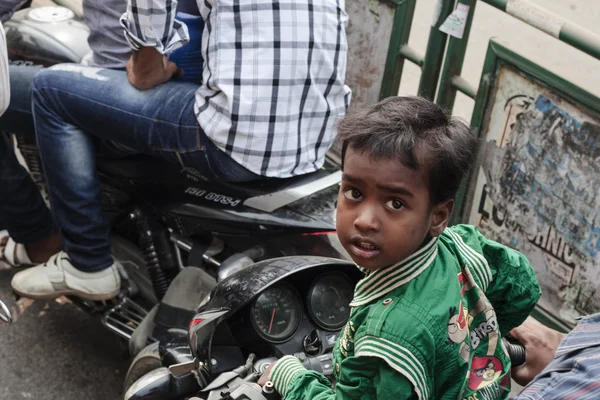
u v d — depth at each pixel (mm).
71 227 2689
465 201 3207
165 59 2477
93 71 2543
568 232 2826
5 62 2232
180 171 2666
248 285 1988
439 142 1285
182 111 2414
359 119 1330
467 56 4918
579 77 4703
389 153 1270
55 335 3174
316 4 2412
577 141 2697
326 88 2510
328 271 2113
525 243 3014
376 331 1316
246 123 2350
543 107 2785
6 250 3242
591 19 5215
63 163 2600
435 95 3303
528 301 1655
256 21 2324
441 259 1438
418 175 1278
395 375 1285
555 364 1245
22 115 2824
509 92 2902
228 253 2613
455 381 1391
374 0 3387
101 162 2824
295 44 2369
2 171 2928
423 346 1300
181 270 2664
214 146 2400
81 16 3191
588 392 1133
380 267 1345
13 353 3082
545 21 2686
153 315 2662
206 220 2551
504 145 2984
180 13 2504
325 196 2529
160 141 2473
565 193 2793
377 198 1298
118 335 2877
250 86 2336
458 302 1378
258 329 2020
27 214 3055
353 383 1354
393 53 3383
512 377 1893
